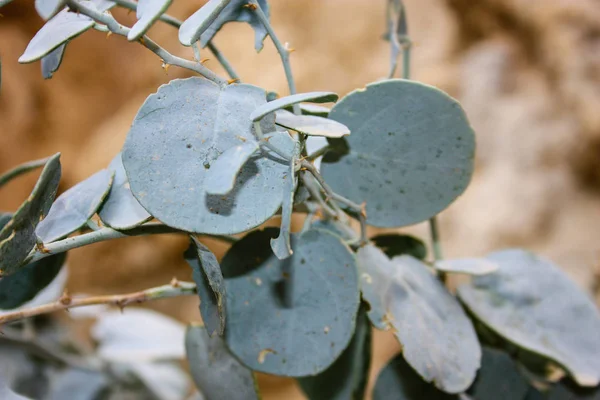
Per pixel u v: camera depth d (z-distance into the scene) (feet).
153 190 0.82
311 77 2.05
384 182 0.95
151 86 2.22
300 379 1.02
